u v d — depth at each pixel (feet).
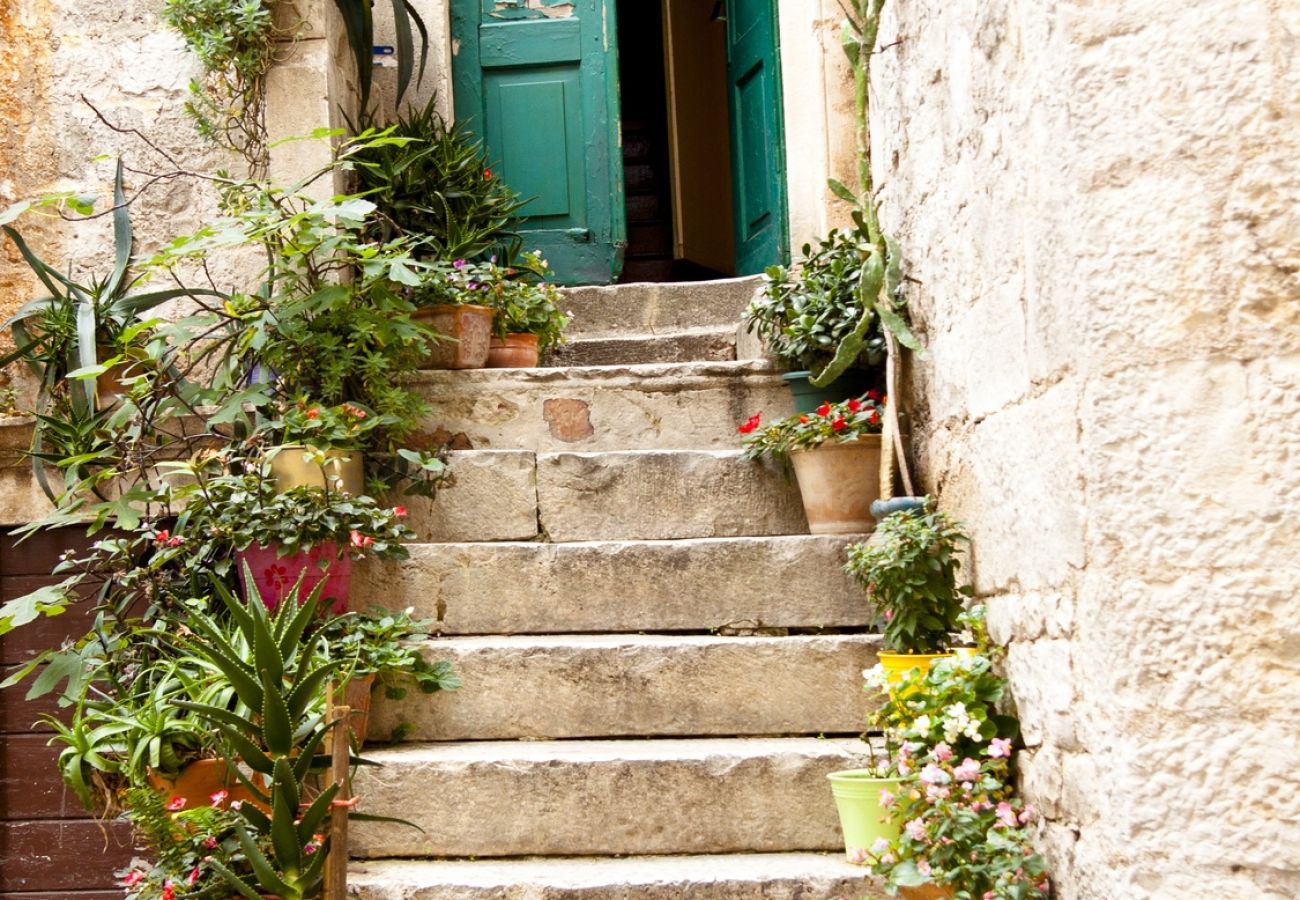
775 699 11.19
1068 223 7.60
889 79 13.05
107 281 13.92
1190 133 7.30
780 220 17.88
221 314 13.21
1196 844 7.04
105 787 10.02
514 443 14.33
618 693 11.23
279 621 9.69
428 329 13.94
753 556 12.21
